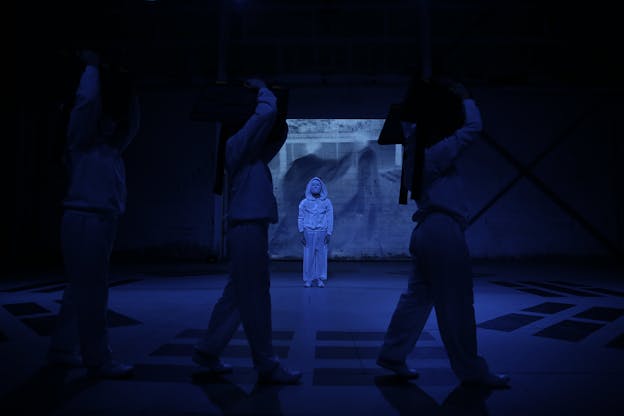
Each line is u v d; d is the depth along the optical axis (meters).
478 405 2.06
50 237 10.84
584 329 3.77
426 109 2.38
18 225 10.80
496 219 11.08
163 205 11.04
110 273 8.27
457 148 2.29
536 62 10.85
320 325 3.97
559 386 2.34
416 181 2.33
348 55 10.90
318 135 12.14
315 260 6.69
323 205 6.80
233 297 2.49
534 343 3.30
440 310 2.29
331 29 10.98
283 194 12.05
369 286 6.71
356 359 2.90
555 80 10.80
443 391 2.27
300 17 11.02
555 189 11.10
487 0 10.86
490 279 7.46
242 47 10.96
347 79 10.77
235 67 10.92
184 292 5.89
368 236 11.79
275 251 11.88
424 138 2.36
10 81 10.80
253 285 2.33
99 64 2.49
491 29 10.89
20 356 2.87
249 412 1.97
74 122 2.38
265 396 2.19
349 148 12.10
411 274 2.48
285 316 4.39
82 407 2.01
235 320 2.51
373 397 2.18
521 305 4.95
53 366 2.66
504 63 10.87
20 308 4.64
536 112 11.23
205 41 10.95
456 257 2.26
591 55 10.78
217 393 2.22
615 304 5.00
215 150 11.09
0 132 10.89
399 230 11.78
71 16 10.93
